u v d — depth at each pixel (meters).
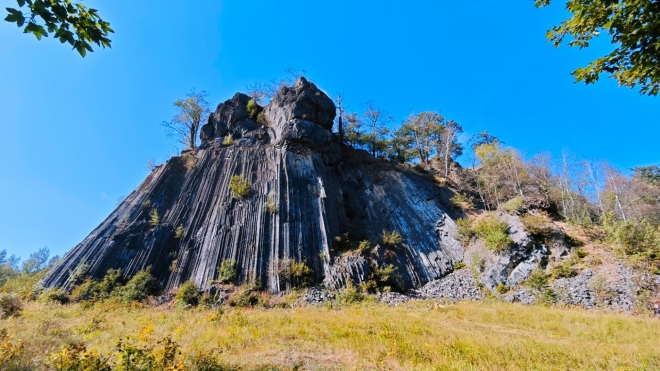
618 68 5.15
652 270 18.97
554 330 13.35
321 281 25.55
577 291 19.75
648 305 16.67
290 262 25.41
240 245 26.98
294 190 30.86
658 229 22.02
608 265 20.86
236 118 38.38
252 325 13.43
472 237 30.02
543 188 39.38
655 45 4.62
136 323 14.51
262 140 36.22
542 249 24.28
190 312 19.75
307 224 28.94
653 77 4.92
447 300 23.20
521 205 28.83
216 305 22.16
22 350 7.52
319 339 11.00
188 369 6.93
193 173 33.31
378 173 39.53
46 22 4.29
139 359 6.54
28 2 4.11
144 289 24.00
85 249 26.69
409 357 9.08
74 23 4.48
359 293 23.42
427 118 53.62
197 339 10.50
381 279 25.12
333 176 36.84
